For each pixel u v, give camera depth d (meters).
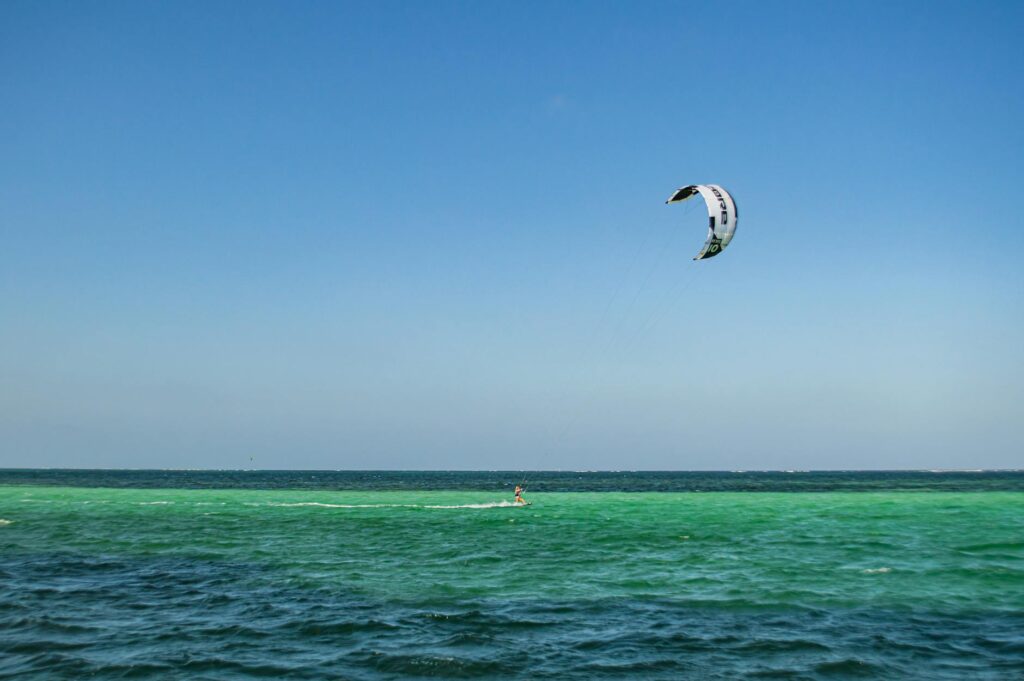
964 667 16.48
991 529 44.53
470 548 35.72
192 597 23.50
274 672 15.73
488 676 15.59
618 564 30.41
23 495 80.88
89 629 19.28
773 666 16.42
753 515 55.88
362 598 23.45
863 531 43.50
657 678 15.58
